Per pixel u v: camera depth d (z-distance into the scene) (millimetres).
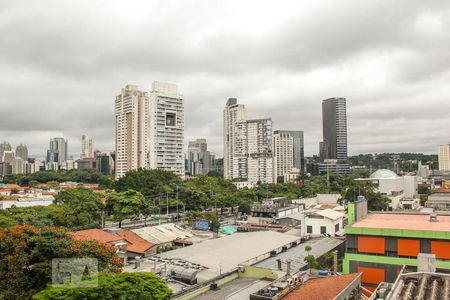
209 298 41250
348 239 52562
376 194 121375
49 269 30094
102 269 33219
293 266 54094
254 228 94812
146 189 135625
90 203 94000
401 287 29406
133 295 28812
